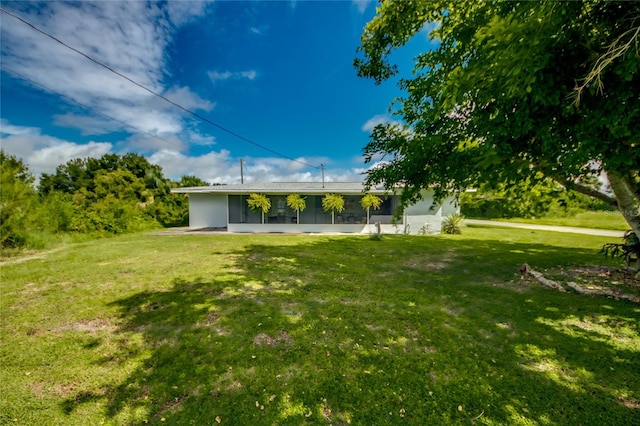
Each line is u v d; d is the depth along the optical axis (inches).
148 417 85.8
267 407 89.2
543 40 68.7
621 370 105.7
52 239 423.8
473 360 113.3
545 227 697.6
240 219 718.5
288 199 612.1
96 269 266.5
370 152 159.3
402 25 157.4
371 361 113.3
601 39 71.4
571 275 233.9
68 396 95.4
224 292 198.8
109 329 143.9
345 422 83.1
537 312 160.4
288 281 225.9
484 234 554.9
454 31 132.0
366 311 163.8
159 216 848.3
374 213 702.5
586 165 86.7
